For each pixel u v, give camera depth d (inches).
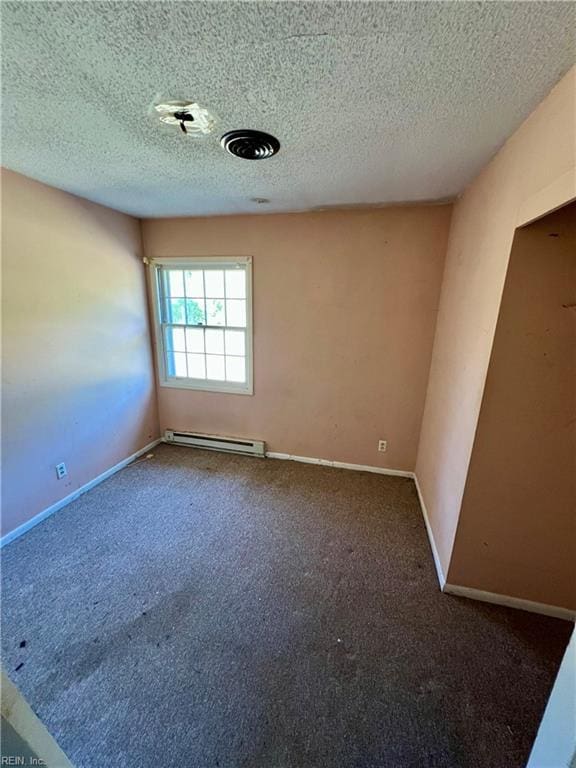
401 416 118.1
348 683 54.6
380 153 65.6
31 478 91.4
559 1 30.9
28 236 85.3
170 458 133.2
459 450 72.9
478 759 45.4
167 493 109.4
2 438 83.4
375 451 123.4
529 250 54.7
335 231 109.3
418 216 102.2
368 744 46.9
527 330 57.6
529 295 56.2
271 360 126.0
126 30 35.2
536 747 32.3
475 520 67.7
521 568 67.6
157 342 135.9
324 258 112.1
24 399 87.9
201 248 122.0
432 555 83.8
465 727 48.8
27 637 61.6
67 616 65.9
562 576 65.6
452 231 96.8
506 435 62.6
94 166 75.0
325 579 76.1
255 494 109.5
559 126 42.9
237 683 54.5
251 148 61.9
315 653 59.4
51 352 94.3
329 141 60.6
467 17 32.9
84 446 107.9
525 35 34.9
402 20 33.3
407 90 45.4
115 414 120.1
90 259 104.5
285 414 129.8
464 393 73.3
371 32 34.9
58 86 45.4
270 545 86.6
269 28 34.6
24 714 23.3
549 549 65.3
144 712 50.5
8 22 33.9
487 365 61.1
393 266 107.2
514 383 60.1
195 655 58.9
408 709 51.0
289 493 110.2
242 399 133.6
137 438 133.0
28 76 43.2
